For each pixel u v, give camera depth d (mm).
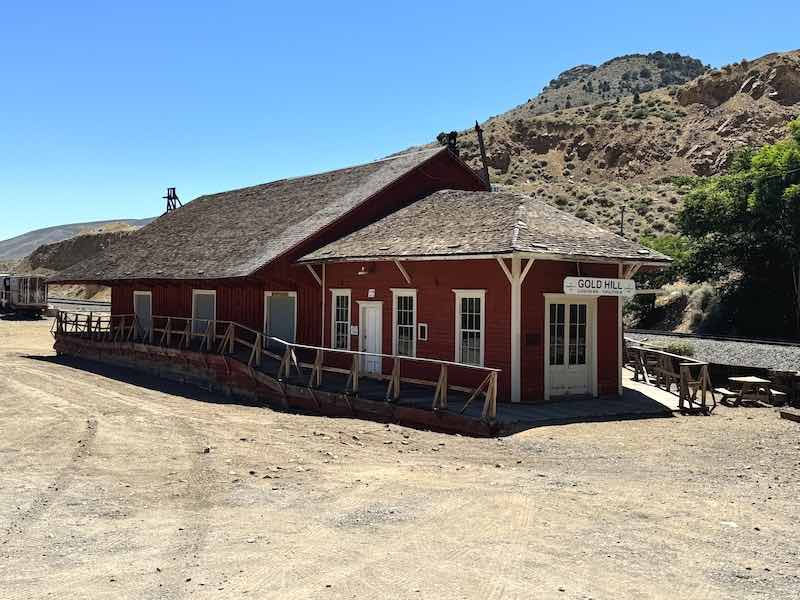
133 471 11508
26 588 6492
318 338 22703
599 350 18250
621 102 131625
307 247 22594
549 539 7637
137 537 7996
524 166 115812
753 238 37281
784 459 11820
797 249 34656
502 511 8680
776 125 104938
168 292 29438
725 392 18500
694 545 7441
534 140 121625
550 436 13625
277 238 24047
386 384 19312
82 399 20734
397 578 6578
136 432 15219
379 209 24125
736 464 11422
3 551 7570
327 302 22422
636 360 21891
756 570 6742
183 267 26078
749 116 107500
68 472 11492
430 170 25703
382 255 19047
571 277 16594
